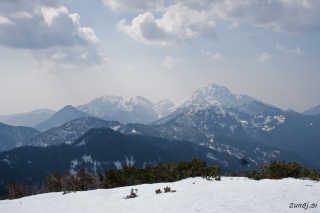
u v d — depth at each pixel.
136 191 18.16
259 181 20.70
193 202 13.88
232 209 12.02
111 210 13.62
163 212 12.23
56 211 14.59
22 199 19.80
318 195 14.28
